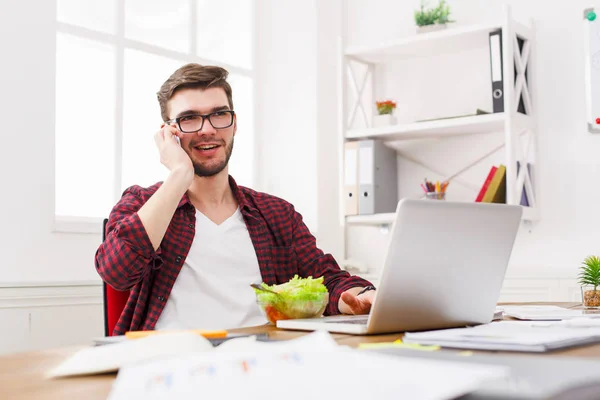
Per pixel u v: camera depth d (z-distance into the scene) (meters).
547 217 2.84
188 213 1.76
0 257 2.27
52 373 0.71
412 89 3.22
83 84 2.66
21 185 2.33
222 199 1.86
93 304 2.45
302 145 3.28
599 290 1.70
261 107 3.38
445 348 0.86
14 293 2.22
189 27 3.09
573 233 2.78
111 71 2.76
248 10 3.37
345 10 3.39
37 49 2.38
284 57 3.36
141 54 2.89
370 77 3.29
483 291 1.15
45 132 2.40
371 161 3.00
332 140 3.33
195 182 1.80
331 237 3.28
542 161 2.86
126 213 1.67
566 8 2.84
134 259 1.50
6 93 2.30
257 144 3.36
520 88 2.75
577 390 0.54
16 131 2.33
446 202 1.02
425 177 3.14
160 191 1.55
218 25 3.23
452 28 2.82
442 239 1.03
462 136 3.05
